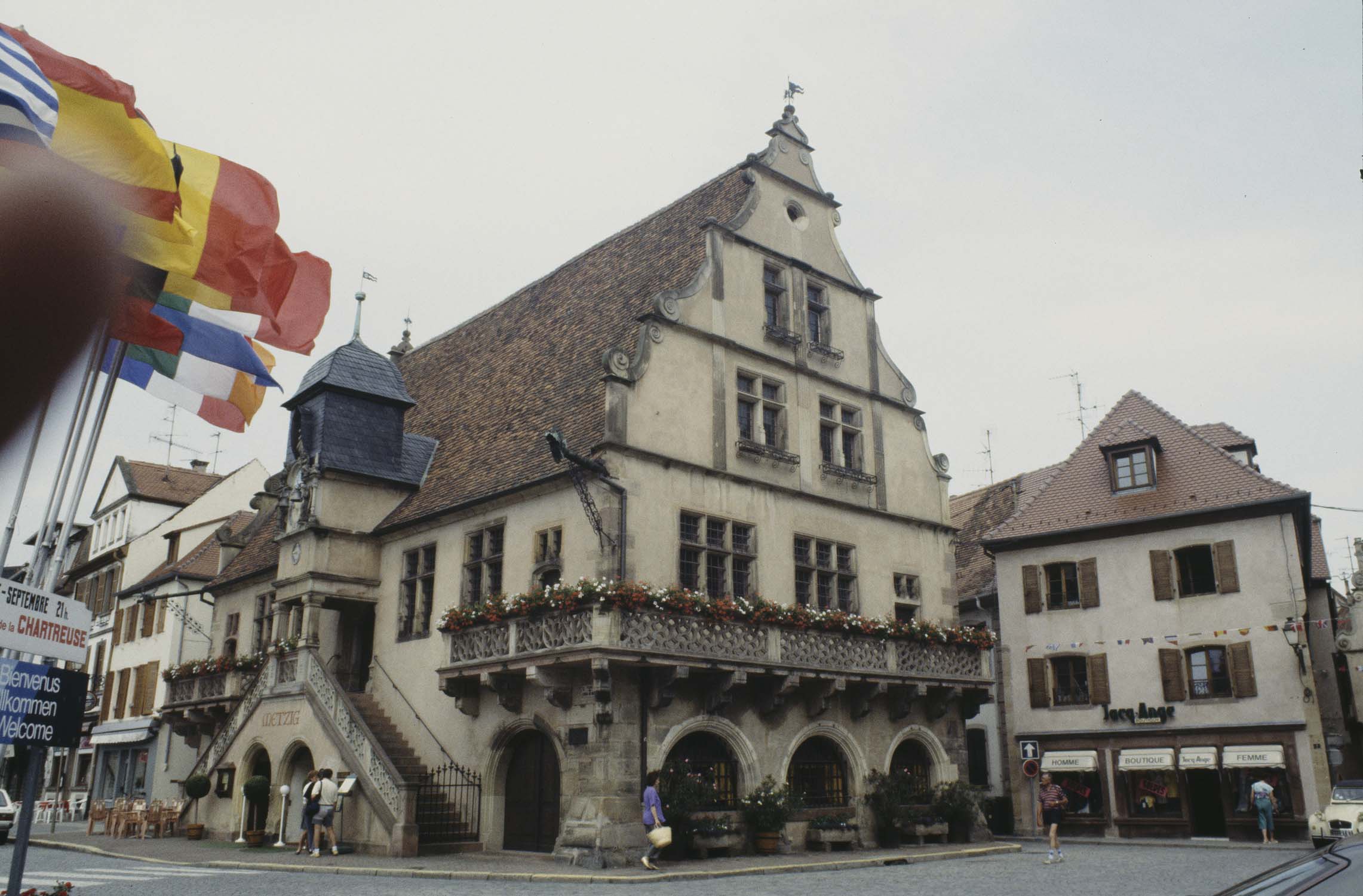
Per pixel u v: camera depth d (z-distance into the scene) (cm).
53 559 770
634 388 2088
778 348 2422
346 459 2508
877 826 2311
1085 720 2930
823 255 2617
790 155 2602
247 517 3981
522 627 1952
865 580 2462
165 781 3484
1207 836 2738
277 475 3453
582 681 1898
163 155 800
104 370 1000
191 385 1038
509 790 2084
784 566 2281
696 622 1948
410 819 1945
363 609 2564
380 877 1634
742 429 2314
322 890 1422
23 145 655
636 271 2570
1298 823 2561
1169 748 2780
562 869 1716
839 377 2556
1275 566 2717
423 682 2305
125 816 2577
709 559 2148
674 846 1914
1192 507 2864
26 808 735
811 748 2262
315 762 2191
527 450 2269
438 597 2323
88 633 793
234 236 929
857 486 2508
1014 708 3070
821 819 2161
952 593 2680
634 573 1980
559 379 2427
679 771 1956
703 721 2012
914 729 2461
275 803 2303
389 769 1995
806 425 2430
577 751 1886
